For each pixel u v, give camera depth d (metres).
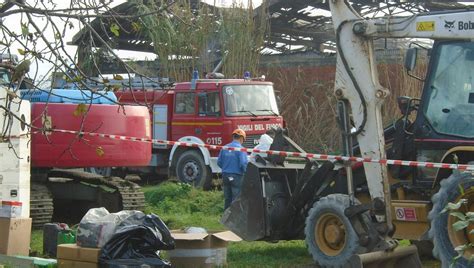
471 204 9.99
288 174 12.70
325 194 12.37
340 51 11.39
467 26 10.67
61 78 6.64
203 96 24.00
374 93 11.18
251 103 24.09
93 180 16.56
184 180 24.14
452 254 9.99
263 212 12.18
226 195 15.91
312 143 29.02
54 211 17.20
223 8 27.77
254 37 28.53
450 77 11.19
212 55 27.64
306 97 30.42
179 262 10.63
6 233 11.14
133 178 26.22
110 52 6.77
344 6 11.38
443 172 11.05
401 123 11.87
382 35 11.13
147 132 15.57
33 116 13.94
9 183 11.27
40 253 11.73
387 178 11.02
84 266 9.54
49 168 15.60
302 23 34.41
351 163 11.28
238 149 12.87
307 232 11.59
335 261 11.11
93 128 14.70
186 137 24.28
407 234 11.18
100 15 6.61
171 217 17.11
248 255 12.54
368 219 10.97
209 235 10.71
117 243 9.49
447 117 11.23
